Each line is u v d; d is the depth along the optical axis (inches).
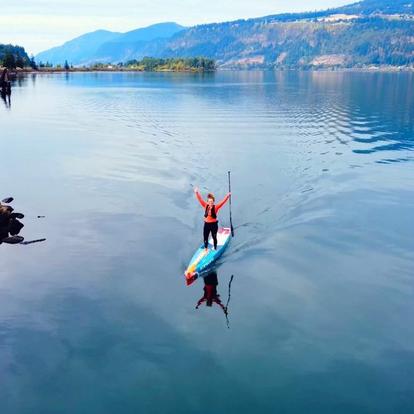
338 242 853.8
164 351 538.3
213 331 576.4
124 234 888.3
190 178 1286.9
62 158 1520.7
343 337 564.4
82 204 1064.2
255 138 1911.9
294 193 1144.8
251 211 1018.7
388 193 1148.5
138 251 812.6
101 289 682.2
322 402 459.8
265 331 577.0
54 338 564.1
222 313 617.3
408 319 603.8
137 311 622.5
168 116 2677.2
